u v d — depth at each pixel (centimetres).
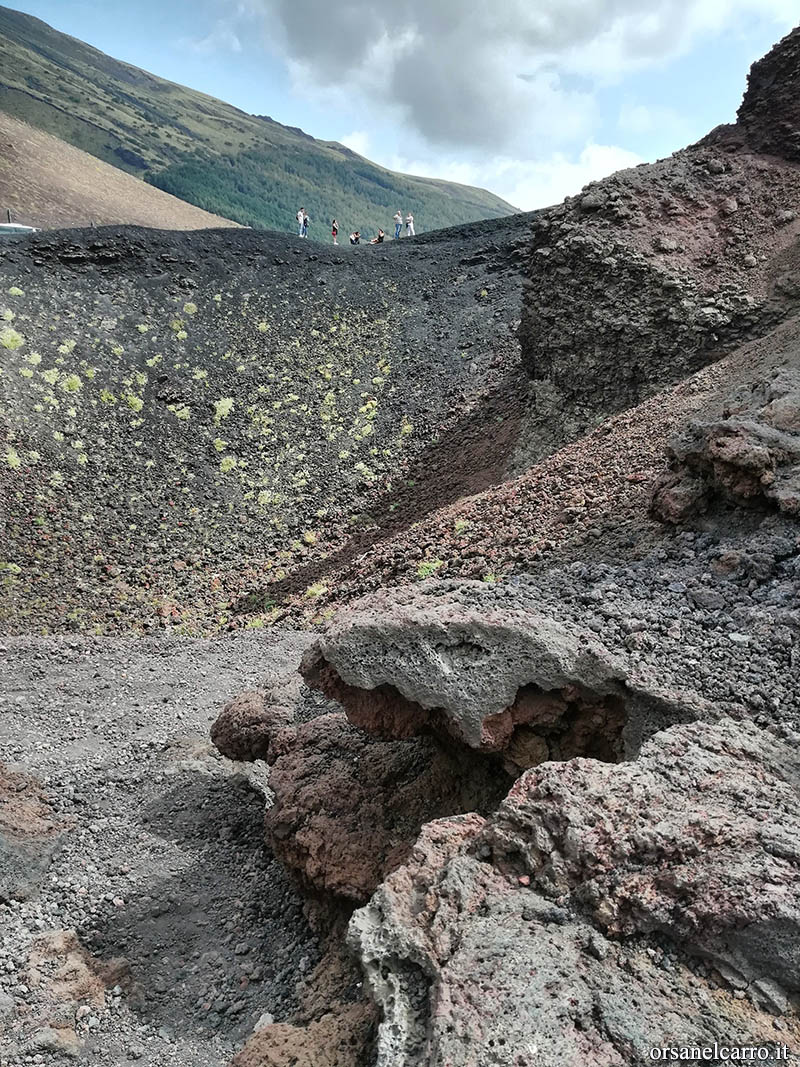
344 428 2411
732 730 435
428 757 571
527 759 488
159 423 2383
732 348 1488
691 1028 274
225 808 692
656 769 387
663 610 599
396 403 2483
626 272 1583
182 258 2966
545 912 317
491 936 305
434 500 1919
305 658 530
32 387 2369
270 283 2959
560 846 340
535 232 1806
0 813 654
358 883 491
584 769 376
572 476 1193
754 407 874
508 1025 267
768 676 504
